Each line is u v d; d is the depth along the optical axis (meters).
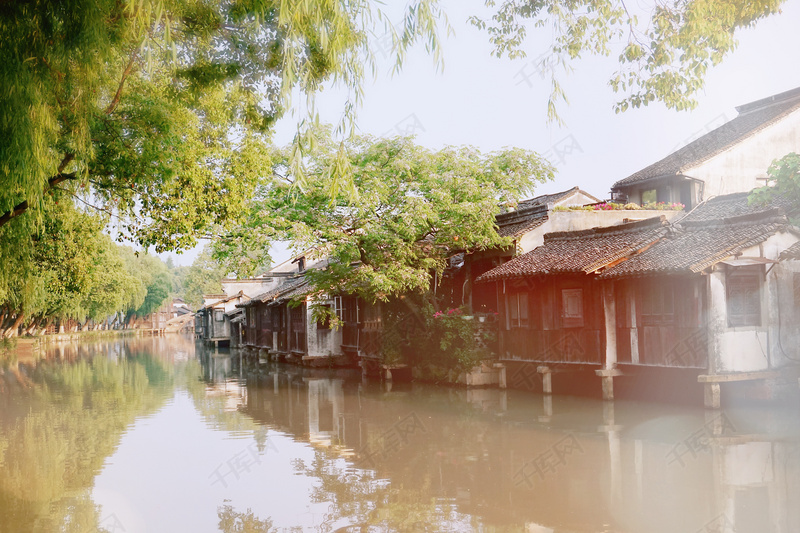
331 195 7.20
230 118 13.33
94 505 8.76
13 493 9.38
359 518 7.97
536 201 25.38
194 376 26.70
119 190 12.52
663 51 9.94
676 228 16.00
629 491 8.68
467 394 18.52
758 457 10.02
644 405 15.27
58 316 57.62
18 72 6.87
